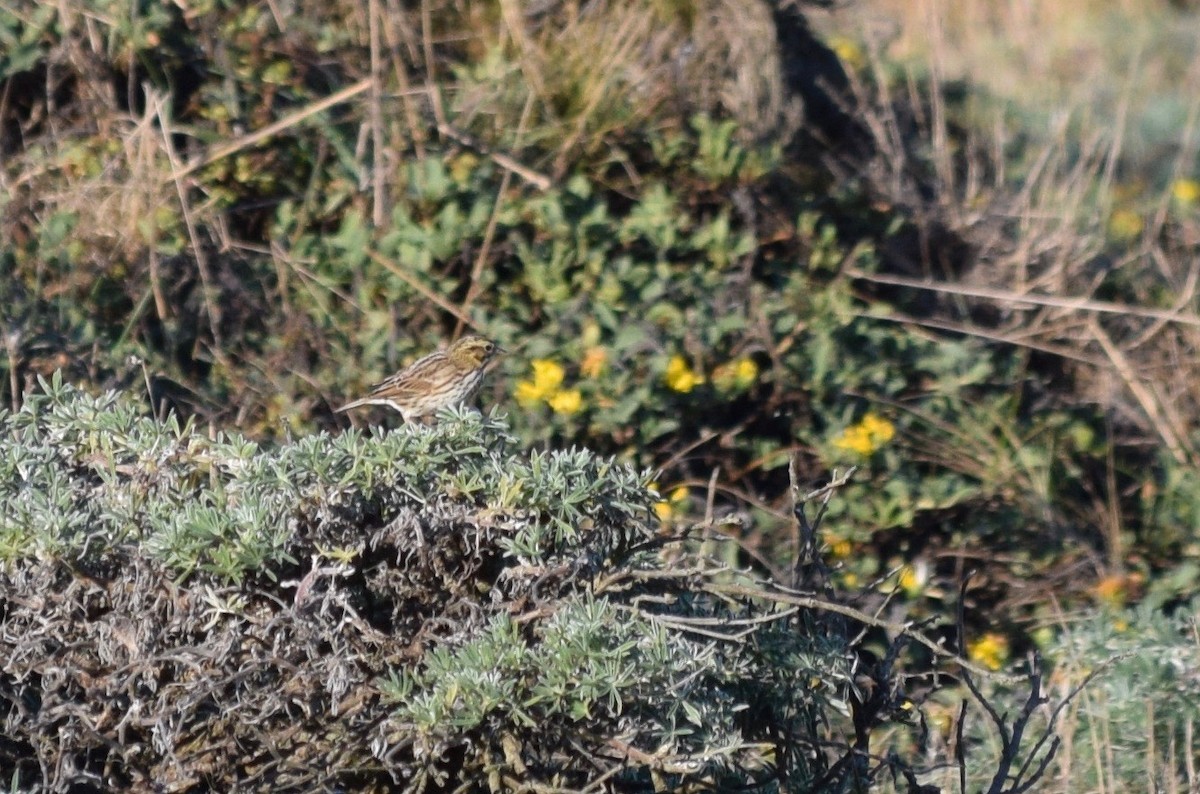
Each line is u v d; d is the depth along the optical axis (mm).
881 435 11680
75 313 11070
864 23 15695
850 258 12969
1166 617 11594
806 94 14547
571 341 11492
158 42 12375
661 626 6059
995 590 11938
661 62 13477
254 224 12281
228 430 10578
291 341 11352
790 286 12469
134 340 11180
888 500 11609
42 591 5859
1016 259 13820
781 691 6797
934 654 8109
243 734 5984
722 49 13617
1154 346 14039
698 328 11609
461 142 12570
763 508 11289
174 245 11648
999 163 14992
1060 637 10969
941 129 14750
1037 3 21812
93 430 6445
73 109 12297
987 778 9078
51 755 6074
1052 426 12812
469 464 6242
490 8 13773
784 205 13180
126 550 5922
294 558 5934
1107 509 12750
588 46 13102
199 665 5848
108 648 5875
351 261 11711
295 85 12703
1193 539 12703
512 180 12453
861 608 10055
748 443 11648
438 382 10539
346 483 6004
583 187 12234
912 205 13812
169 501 6090
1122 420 13273
